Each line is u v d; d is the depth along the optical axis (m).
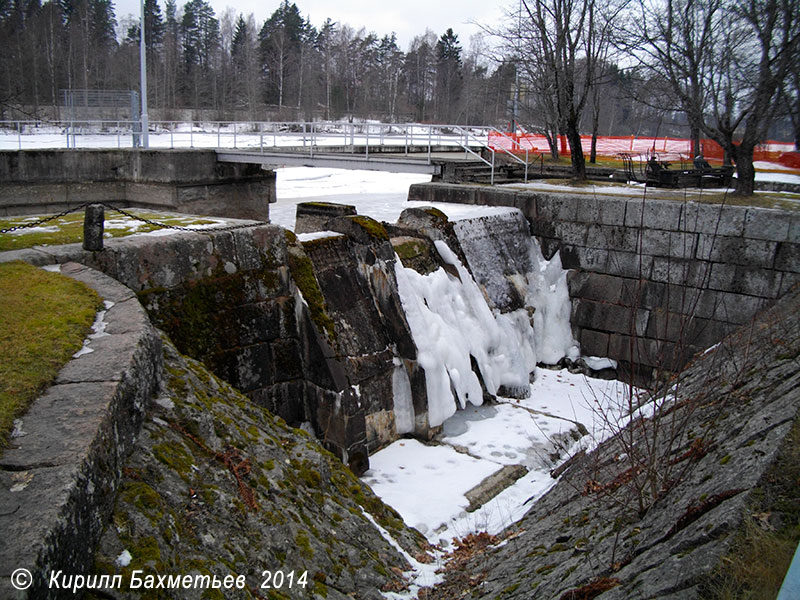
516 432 11.08
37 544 3.12
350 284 10.72
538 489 9.28
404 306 11.02
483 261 13.73
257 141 37.72
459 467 9.84
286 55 67.62
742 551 3.99
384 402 10.41
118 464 4.52
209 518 4.92
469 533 7.96
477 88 52.34
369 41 74.25
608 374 14.12
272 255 9.49
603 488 6.81
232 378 8.88
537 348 14.48
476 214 14.38
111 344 5.54
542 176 20.34
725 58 16.75
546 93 22.17
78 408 4.38
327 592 5.22
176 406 5.80
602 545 5.42
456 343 11.84
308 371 9.62
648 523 5.23
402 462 9.94
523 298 14.34
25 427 4.14
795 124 19.22
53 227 9.55
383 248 11.15
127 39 71.38
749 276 12.48
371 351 10.37
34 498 3.45
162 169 20.00
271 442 6.69
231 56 69.88
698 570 3.96
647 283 13.63
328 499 6.57
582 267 14.52
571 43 18.61
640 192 16.08
